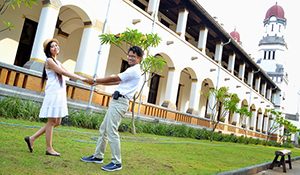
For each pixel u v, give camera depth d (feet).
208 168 19.86
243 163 26.55
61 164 13.74
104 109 40.73
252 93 99.96
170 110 56.80
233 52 82.94
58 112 14.76
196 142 44.06
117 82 14.58
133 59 14.65
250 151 44.86
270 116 128.57
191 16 64.18
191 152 28.48
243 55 86.53
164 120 54.08
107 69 55.01
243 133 94.48
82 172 13.03
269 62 157.69
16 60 42.06
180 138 46.44
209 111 73.67
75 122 31.24
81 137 24.09
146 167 16.60
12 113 26.84
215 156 28.76
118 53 57.41
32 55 34.09
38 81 33.63
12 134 19.27
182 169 17.81
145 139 33.09
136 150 22.81
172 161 20.38
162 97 70.13
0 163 12.19
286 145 111.24
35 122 27.35
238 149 44.93
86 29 40.19
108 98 43.19
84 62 39.17
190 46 62.28
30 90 32.78
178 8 60.29
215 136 59.93
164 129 45.42
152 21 51.24
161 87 70.18
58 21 45.37
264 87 118.83
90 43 39.78
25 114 27.68
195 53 64.64
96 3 40.68
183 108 79.25
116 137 14.43
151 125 43.93
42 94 33.65
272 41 161.07
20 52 42.42
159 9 62.80
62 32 46.42
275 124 128.26
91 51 39.99
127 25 46.03
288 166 34.94
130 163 17.10
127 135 33.86
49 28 34.53
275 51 159.53
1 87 30.17
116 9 43.88
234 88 84.84
